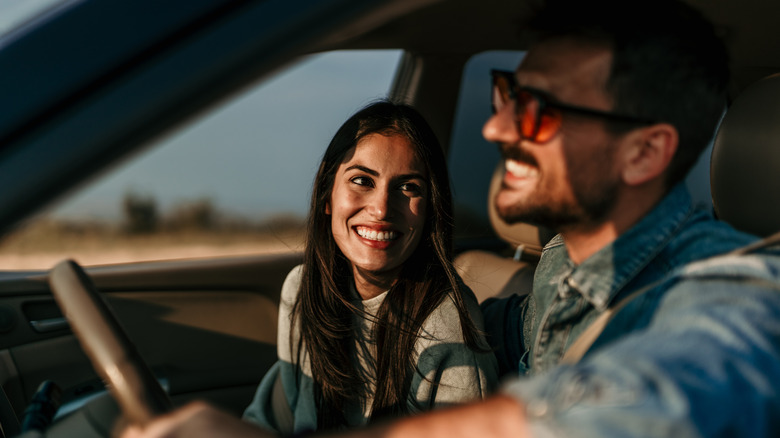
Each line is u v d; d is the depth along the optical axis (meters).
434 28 1.93
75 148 0.54
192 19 0.57
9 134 0.55
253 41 0.57
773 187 1.13
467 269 1.95
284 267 2.13
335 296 1.34
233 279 2.09
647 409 0.46
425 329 1.26
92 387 1.86
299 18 0.58
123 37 0.57
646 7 0.76
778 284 0.60
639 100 0.76
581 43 0.77
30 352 1.85
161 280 2.02
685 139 0.79
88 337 0.76
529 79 0.80
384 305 1.29
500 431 0.50
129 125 0.55
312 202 1.33
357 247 1.24
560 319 0.92
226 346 2.11
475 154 2.38
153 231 7.23
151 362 2.04
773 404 0.50
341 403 1.33
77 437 0.88
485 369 1.25
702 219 0.84
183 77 0.56
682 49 0.76
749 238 0.77
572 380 0.49
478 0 1.72
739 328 0.54
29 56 0.57
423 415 0.53
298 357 1.43
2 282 1.82
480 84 2.29
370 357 1.33
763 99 1.16
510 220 0.86
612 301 0.84
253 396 2.14
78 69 0.56
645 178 0.79
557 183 0.81
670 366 0.49
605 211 0.82
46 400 0.83
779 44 1.58
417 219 1.23
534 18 0.83
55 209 0.57
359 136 1.20
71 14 0.58
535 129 0.80
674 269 0.79
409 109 1.25
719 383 0.48
